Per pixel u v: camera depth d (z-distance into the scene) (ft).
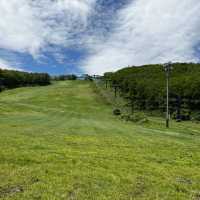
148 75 445.78
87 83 540.11
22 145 49.24
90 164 39.47
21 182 29.99
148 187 31.42
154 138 79.46
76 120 136.26
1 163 36.58
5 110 181.27
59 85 509.76
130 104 325.21
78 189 29.30
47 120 123.24
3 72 500.74
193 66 449.06
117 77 468.34
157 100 312.29
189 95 288.92
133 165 40.88
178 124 195.00
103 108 293.84
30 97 347.15
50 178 31.83
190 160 48.47
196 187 33.01
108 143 60.59
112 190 29.58
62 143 55.67
